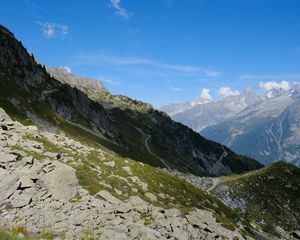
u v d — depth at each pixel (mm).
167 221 33625
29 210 27438
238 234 38094
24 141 44250
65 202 30516
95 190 37000
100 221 28672
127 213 32375
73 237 24781
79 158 48844
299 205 148000
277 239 86625
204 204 80875
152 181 65625
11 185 29172
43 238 23703
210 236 34500
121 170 56812
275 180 163375
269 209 142000
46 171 33594
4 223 24703
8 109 158250
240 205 141750
